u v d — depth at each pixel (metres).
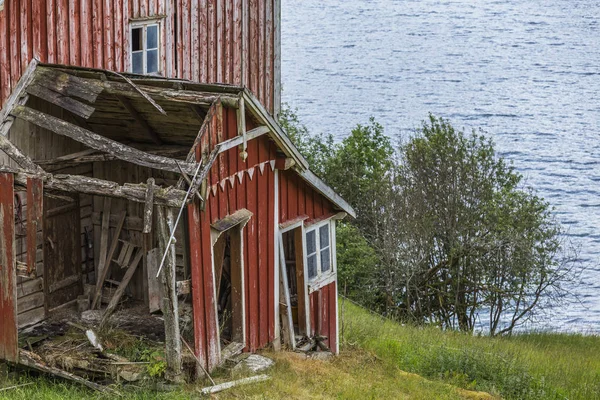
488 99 133.12
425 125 37.09
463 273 33.59
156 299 13.75
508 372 19.41
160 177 17.02
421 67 165.62
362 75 157.38
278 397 14.20
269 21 24.05
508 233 32.47
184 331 15.30
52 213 16.36
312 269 17.95
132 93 14.70
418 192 34.28
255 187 15.71
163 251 13.38
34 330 15.65
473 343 24.61
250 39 23.33
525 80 151.50
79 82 15.09
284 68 166.75
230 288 16.38
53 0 16.86
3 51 15.68
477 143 47.06
